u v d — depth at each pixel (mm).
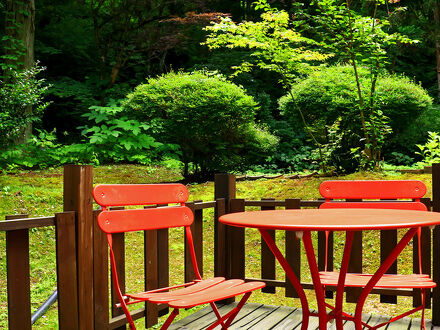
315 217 2082
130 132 11242
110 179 8883
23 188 6848
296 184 6789
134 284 4684
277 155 11758
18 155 9641
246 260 5238
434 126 10797
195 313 3555
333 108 8016
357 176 6703
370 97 7352
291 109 8906
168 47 14539
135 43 15203
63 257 2391
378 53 7184
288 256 3555
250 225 1870
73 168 2482
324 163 7719
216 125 7812
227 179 3760
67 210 2506
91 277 2551
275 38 7902
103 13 15445
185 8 15109
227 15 13594
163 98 7805
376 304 4203
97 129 10789
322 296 2107
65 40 15484
